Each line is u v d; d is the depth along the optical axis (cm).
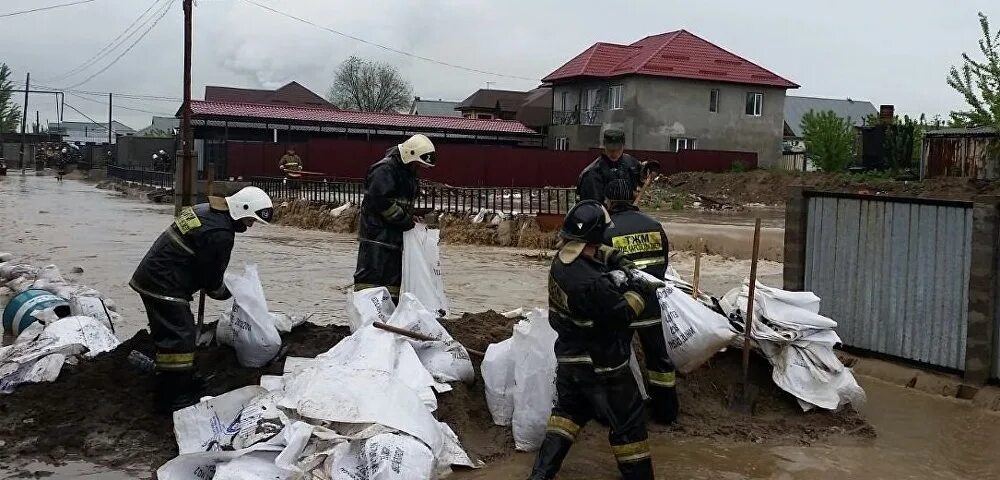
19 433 581
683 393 668
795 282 851
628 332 508
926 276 750
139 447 570
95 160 7138
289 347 683
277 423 518
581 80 4819
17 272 1263
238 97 7881
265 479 474
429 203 2648
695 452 588
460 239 2128
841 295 820
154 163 4906
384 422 507
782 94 4712
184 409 568
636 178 666
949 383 723
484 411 626
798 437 619
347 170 3834
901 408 690
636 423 503
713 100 4609
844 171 4016
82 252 1714
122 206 3291
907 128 3875
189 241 609
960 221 722
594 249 502
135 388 638
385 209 745
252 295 658
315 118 4366
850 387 656
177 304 607
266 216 623
